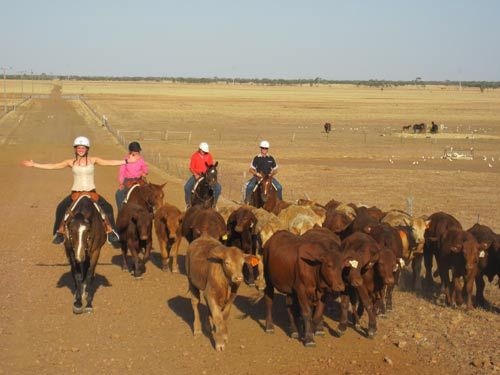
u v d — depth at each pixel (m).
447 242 13.32
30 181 33.62
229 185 32.22
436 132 71.19
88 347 10.69
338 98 175.25
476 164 45.28
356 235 11.31
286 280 10.97
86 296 12.93
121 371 9.73
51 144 55.38
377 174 38.56
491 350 10.64
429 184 34.34
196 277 10.75
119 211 16.64
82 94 161.62
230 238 14.93
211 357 10.35
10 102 114.81
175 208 15.51
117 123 78.94
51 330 11.45
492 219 23.66
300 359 10.34
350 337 11.35
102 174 35.88
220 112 104.12
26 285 14.25
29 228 20.84
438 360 10.30
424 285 15.01
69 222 12.21
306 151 52.41
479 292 13.70
